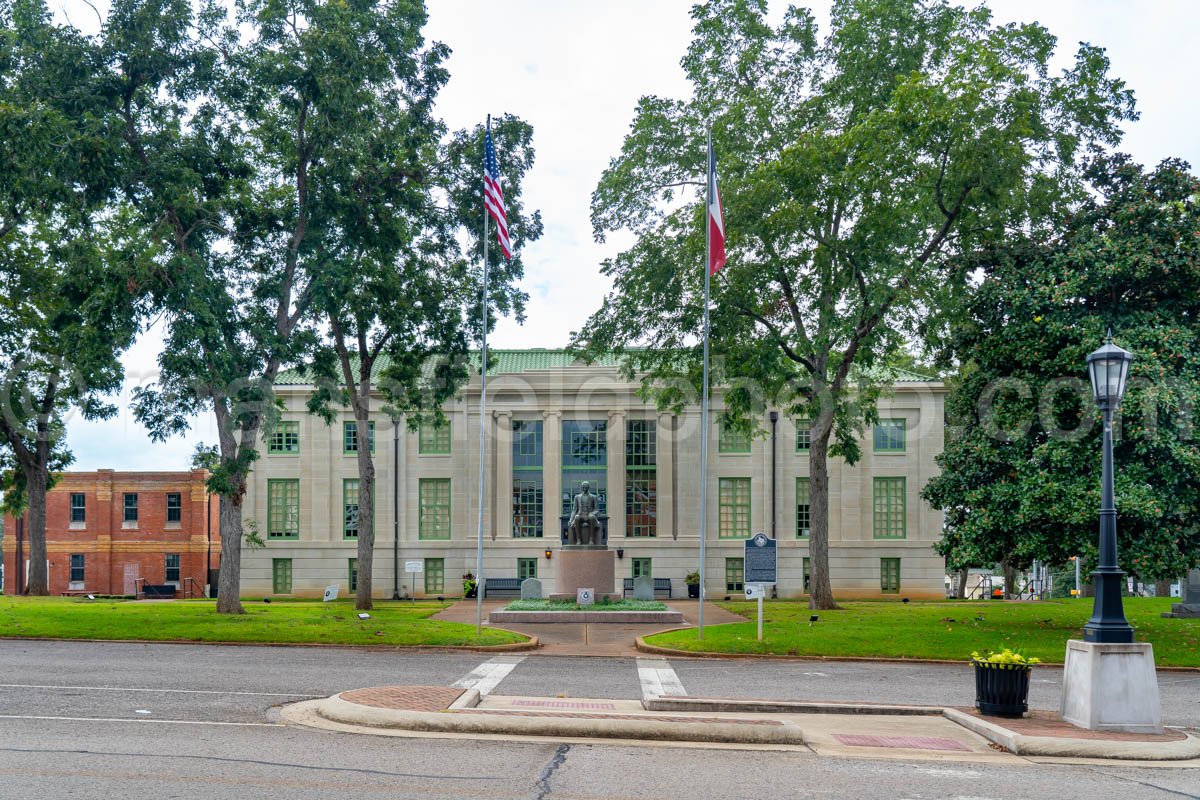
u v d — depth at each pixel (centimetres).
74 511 5700
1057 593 7419
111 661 2047
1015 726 1398
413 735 1284
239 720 1380
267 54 2889
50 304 3891
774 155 3238
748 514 5038
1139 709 1391
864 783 1073
